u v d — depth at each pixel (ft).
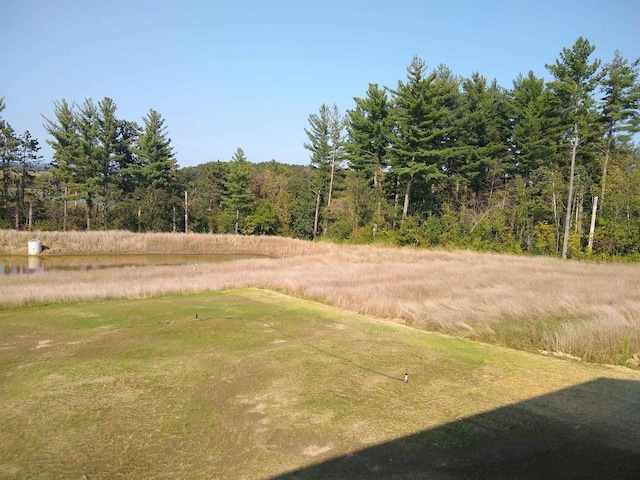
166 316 34.50
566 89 103.30
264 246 122.93
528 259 80.89
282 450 14.33
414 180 127.34
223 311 36.52
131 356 24.30
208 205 180.14
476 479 12.55
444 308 34.40
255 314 35.35
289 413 17.04
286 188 189.98
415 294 41.45
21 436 15.52
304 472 13.00
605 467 13.17
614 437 15.06
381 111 135.13
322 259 80.84
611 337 25.55
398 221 123.54
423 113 113.39
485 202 133.18
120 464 13.66
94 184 144.97
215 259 103.60
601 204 103.60
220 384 20.12
